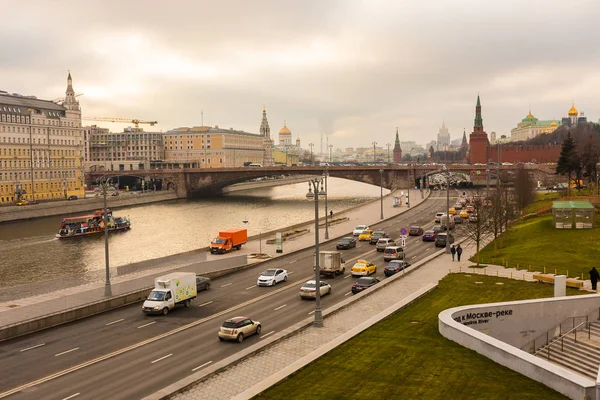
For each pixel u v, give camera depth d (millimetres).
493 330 41531
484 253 78250
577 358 36531
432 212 142750
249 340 42812
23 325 45562
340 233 105750
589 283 55688
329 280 65625
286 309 52094
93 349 41188
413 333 40312
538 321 42188
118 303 54812
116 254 108500
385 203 167250
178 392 31109
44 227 148750
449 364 33438
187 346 41469
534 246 77250
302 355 37375
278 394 29844
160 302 50875
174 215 176375
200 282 60719
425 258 72938
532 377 31031
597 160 144625
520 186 130750
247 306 53781
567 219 88062
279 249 85062
